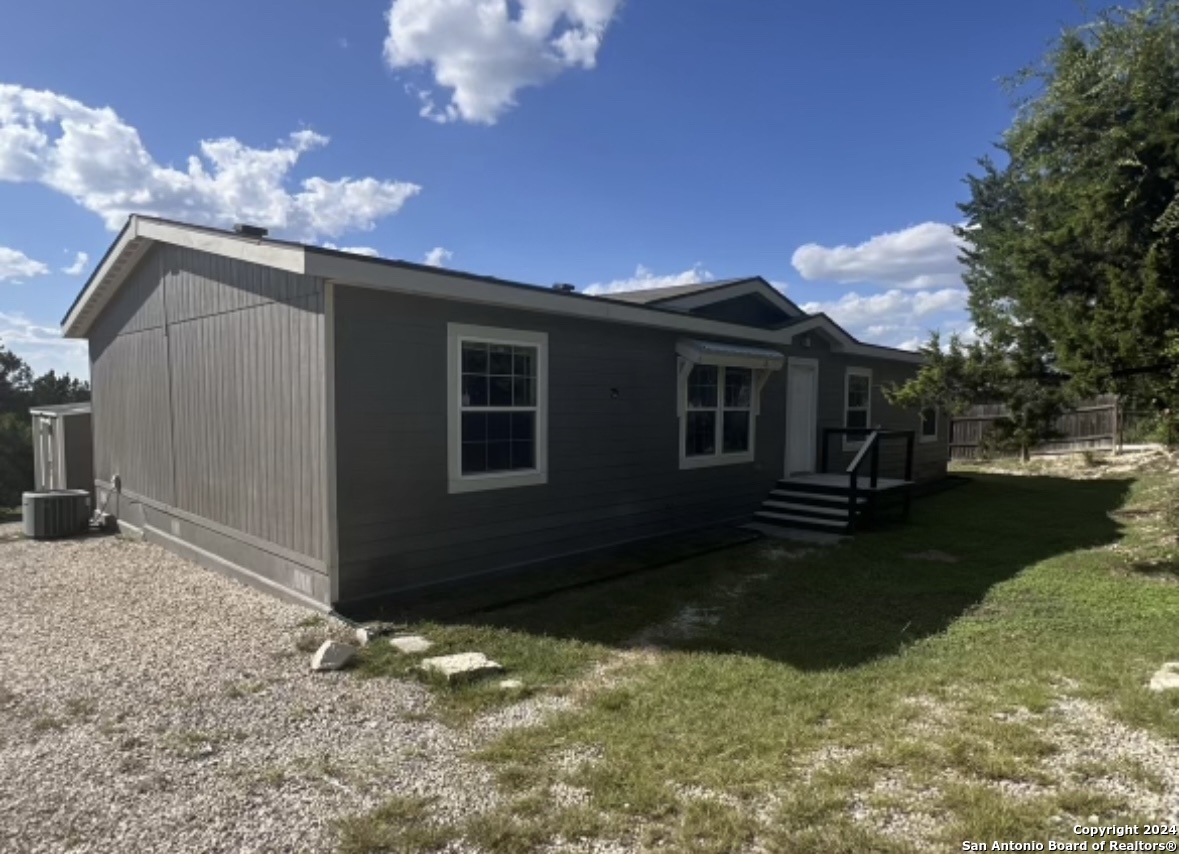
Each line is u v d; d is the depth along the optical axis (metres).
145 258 8.92
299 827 2.64
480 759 3.22
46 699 4.02
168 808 2.79
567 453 7.68
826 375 12.34
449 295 6.09
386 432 5.97
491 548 6.91
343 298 5.64
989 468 18.25
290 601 6.17
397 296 6.00
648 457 8.77
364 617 5.64
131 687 4.21
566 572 7.31
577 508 7.83
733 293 10.38
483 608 5.95
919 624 5.43
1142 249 6.76
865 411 13.46
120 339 9.89
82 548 8.88
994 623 5.36
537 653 4.82
